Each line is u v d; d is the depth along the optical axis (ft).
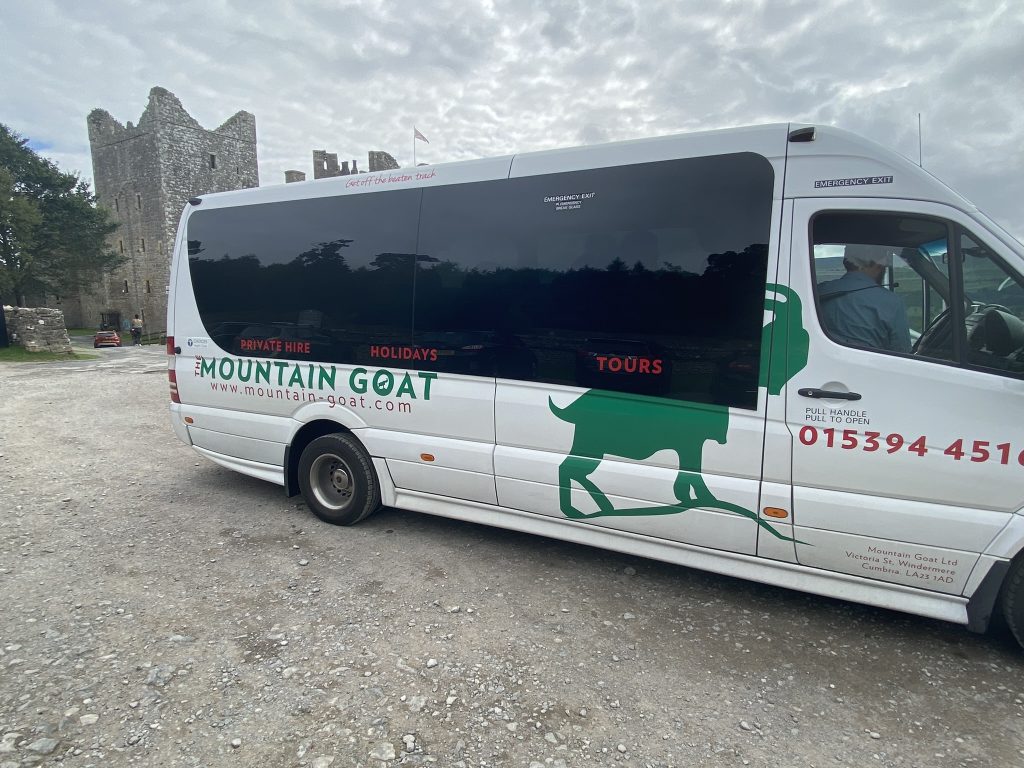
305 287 15.34
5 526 15.43
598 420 11.82
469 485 13.57
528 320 12.48
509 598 11.84
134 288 181.27
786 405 10.19
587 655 10.00
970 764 7.72
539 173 12.39
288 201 15.67
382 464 14.66
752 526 10.71
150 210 169.58
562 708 8.70
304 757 7.70
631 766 7.65
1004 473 8.97
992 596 9.32
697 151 10.87
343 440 15.12
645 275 11.27
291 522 15.83
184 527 15.44
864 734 8.25
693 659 9.93
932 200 9.41
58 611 11.16
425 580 12.55
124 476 20.11
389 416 14.32
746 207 10.41
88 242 165.89
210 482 19.40
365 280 14.46
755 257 10.33
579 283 11.92
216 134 176.96
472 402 13.16
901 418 9.46
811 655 10.07
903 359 9.50
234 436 16.90
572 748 7.93
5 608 11.26
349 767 7.54
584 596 11.96
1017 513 9.01
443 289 13.44
